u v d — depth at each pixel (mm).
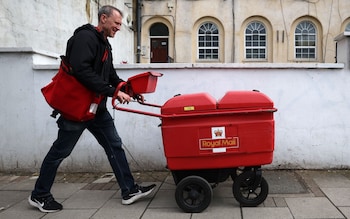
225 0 18438
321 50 18359
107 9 4070
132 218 3963
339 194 4504
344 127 5477
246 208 4141
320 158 5531
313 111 5492
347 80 5434
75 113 3990
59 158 4230
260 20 18594
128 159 5770
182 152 4047
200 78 5551
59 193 4879
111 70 4477
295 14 18344
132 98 4680
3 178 5641
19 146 5840
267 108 3975
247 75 5508
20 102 5789
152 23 18719
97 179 5512
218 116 4000
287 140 5547
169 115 4016
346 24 18266
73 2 9805
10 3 6945
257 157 4016
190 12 18578
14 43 7051
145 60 18516
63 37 9172
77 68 3826
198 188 4074
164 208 4242
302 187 4797
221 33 18641
